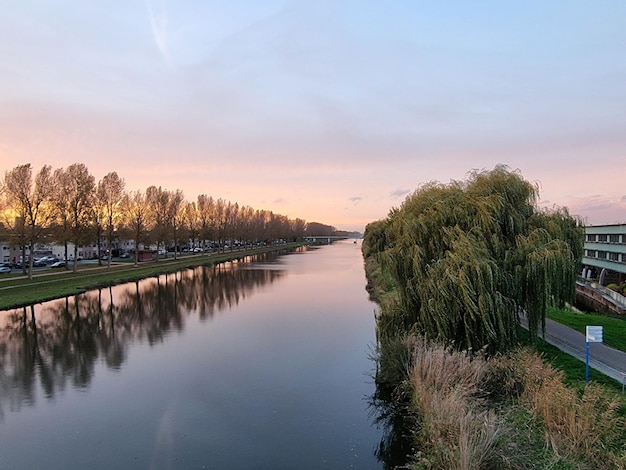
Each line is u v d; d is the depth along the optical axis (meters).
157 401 13.52
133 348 19.88
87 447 10.65
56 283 39.56
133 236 59.25
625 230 41.44
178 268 58.66
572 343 15.27
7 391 14.56
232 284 43.59
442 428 8.45
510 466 7.38
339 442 10.75
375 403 13.07
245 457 10.08
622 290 35.53
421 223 14.19
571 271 12.98
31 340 21.59
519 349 11.98
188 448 10.52
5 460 10.06
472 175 15.62
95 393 14.29
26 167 39.19
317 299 33.75
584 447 7.77
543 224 14.06
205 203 88.69
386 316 15.26
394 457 10.04
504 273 13.02
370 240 45.56
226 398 13.69
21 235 39.22
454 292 12.39
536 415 8.95
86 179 47.25
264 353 18.70
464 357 11.12
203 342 20.77
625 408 9.18
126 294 36.75
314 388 14.45
